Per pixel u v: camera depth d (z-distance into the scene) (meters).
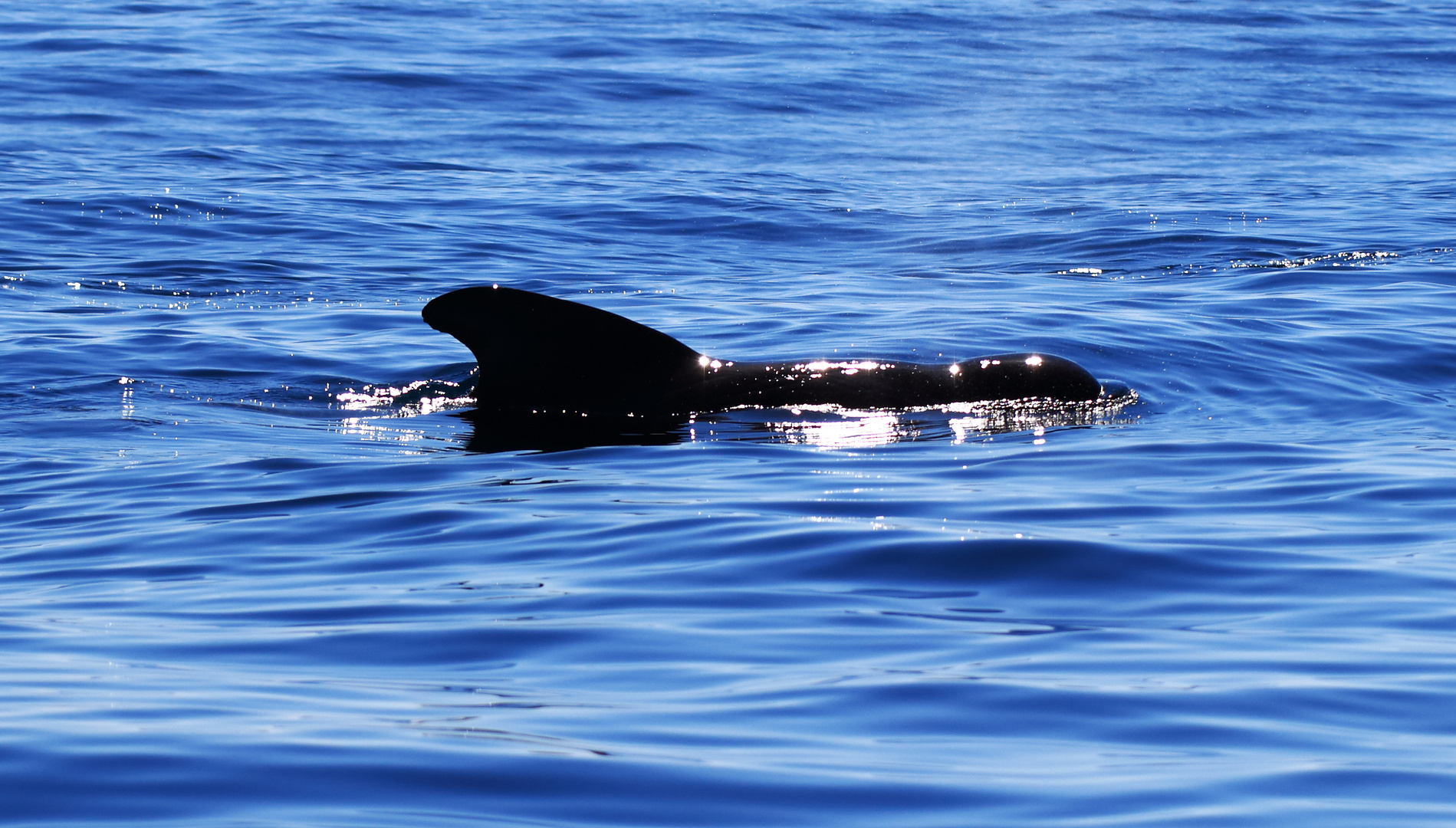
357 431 36.69
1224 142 118.25
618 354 39.56
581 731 15.23
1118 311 53.12
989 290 60.50
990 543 23.98
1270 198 91.38
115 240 70.38
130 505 29.05
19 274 61.12
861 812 13.16
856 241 77.44
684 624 19.80
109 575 23.67
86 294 57.78
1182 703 16.31
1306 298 56.38
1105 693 16.66
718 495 28.62
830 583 22.02
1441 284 59.59
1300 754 14.70
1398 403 39.81
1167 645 18.77
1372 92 140.25
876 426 36.75
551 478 30.86
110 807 13.01
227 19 150.75
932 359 45.50
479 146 105.81
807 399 38.69
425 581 22.59
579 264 67.62
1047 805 13.24
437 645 18.91
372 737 14.89
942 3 182.00
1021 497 28.34
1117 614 20.39
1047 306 54.56
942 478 30.56
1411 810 13.12
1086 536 24.55
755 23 163.50
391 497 29.06
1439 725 15.64
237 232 72.94
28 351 45.69
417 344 47.81
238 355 45.88
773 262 70.50
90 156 94.38
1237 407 39.41
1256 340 47.25
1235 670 17.58
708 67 139.12
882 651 18.50
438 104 119.31
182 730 14.99
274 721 15.38
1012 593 21.45
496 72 131.62
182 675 17.47
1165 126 124.19
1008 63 149.38
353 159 98.31
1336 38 167.25
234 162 95.06
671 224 80.25
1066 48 157.25
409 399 40.44
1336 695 16.61
